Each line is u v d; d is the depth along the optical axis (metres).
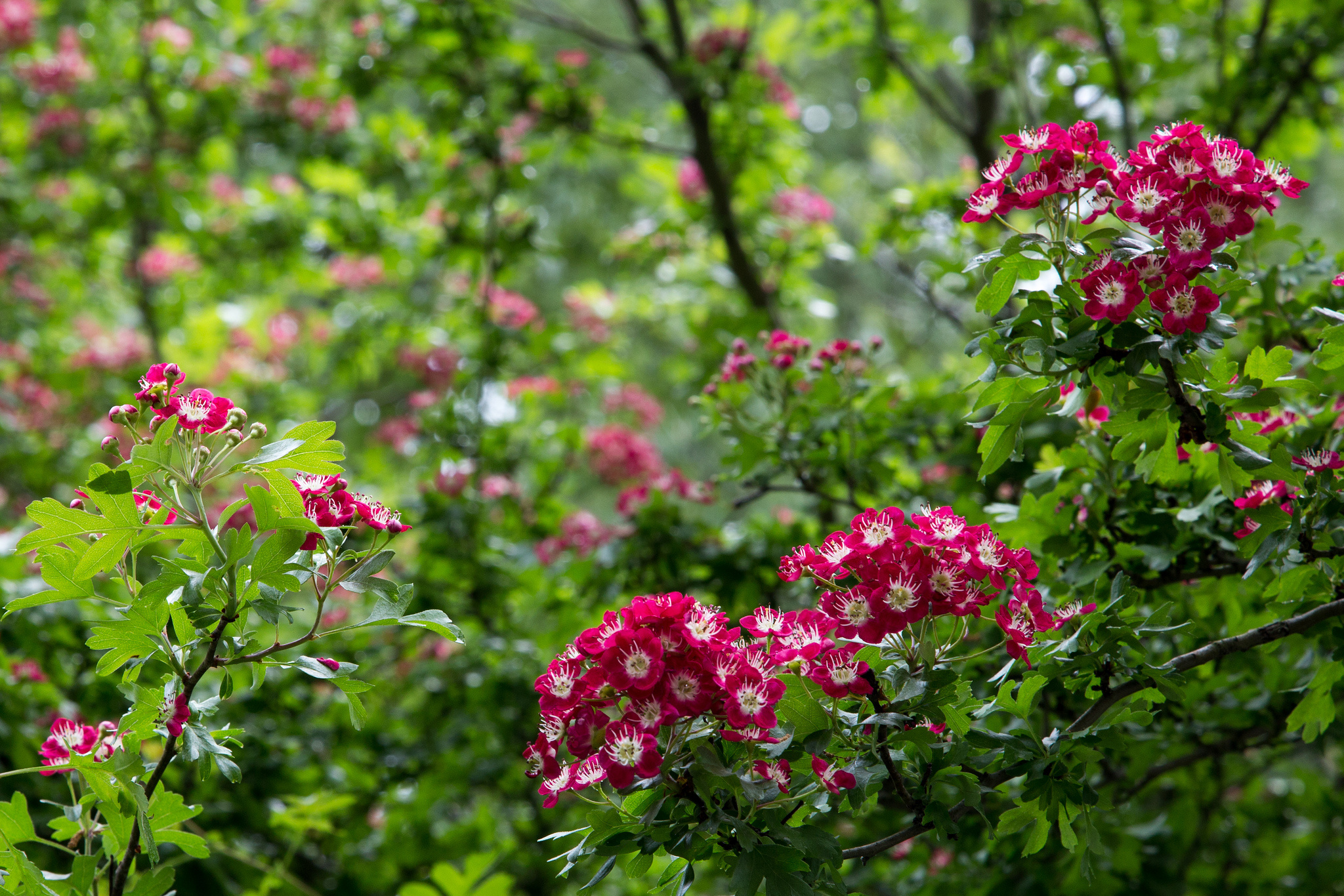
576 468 7.47
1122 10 6.84
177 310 9.03
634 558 5.03
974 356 2.35
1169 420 2.38
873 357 4.77
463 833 5.36
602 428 7.93
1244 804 5.18
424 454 6.52
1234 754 4.00
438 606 5.85
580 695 2.04
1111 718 2.40
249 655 2.30
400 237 8.05
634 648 1.97
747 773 2.07
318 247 8.52
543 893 5.87
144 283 9.32
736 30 7.75
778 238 7.93
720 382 4.50
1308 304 3.63
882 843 2.20
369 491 7.04
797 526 4.95
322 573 2.39
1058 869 3.93
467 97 7.36
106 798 2.32
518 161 7.57
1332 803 5.00
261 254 8.57
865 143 13.50
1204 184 2.17
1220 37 6.54
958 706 2.23
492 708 5.50
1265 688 3.63
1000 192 2.33
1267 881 4.96
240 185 11.99
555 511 6.34
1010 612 2.35
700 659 2.00
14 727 4.38
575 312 8.60
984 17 7.95
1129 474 3.20
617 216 12.49
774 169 7.73
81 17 8.48
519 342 6.91
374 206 8.20
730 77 7.27
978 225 6.29
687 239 7.94
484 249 7.59
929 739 2.11
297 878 5.48
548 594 5.74
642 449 7.62
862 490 4.54
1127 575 2.38
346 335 8.39
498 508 6.29
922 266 7.08
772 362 4.34
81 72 8.59
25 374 8.70
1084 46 7.21
